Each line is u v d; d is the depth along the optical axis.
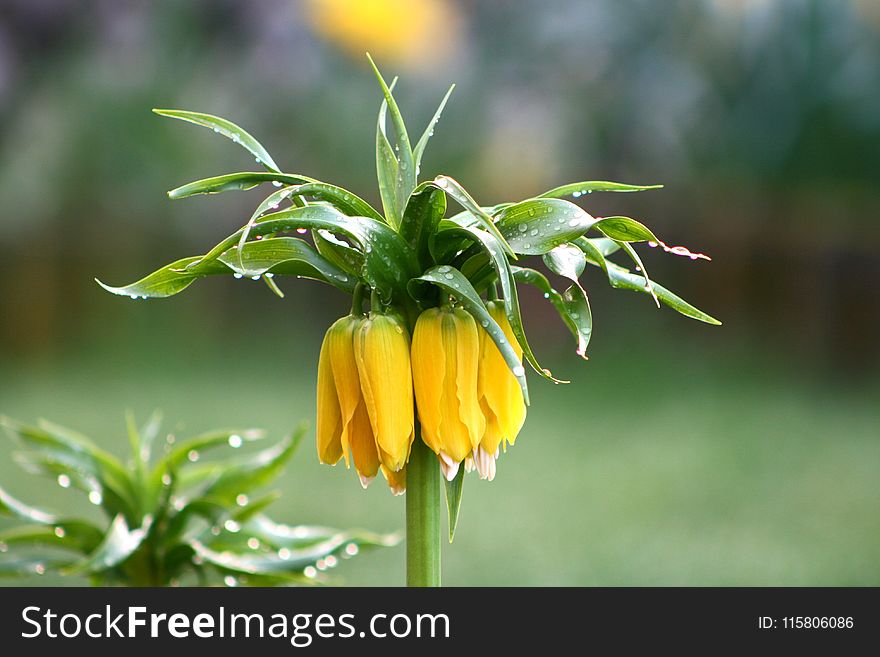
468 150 12.33
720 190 11.69
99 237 11.24
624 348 10.23
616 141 12.52
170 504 1.92
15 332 10.79
